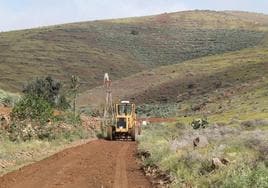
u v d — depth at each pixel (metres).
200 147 24.20
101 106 100.62
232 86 130.50
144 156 27.64
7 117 36.06
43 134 37.44
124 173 20.61
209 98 122.56
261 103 92.19
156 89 154.62
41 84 73.81
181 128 60.41
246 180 13.26
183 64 188.38
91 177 19.22
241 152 19.61
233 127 47.88
